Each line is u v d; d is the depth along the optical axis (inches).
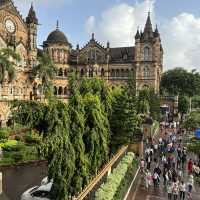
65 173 810.2
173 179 1397.6
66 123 831.7
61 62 4074.8
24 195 1075.9
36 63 3378.4
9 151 1844.2
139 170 1676.9
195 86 5467.5
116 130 1485.0
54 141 794.2
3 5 3065.9
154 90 3848.4
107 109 1382.9
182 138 2733.8
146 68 4008.4
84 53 4239.7
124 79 4079.7
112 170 1231.5
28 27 3351.4
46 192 1056.2
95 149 987.3
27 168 1699.1
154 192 1391.5
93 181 900.0
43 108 820.6
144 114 2960.1
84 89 1300.4
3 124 2765.7
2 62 2410.2
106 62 4153.5
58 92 3794.3
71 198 848.9
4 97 2864.2
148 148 2058.3
